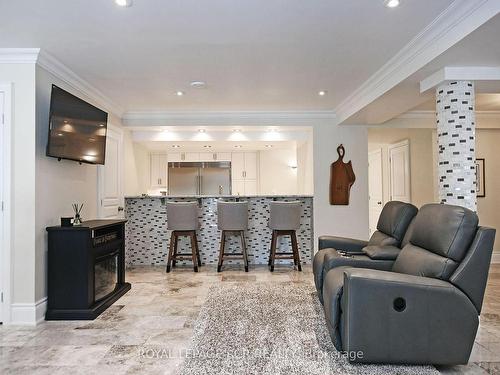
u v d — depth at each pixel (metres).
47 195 3.36
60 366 2.31
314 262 3.76
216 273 5.04
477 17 2.38
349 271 2.29
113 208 5.12
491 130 5.88
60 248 3.28
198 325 3.03
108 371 2.24
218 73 3.83
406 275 2.28
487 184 5.84
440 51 2.83
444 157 3.25
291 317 3.20
